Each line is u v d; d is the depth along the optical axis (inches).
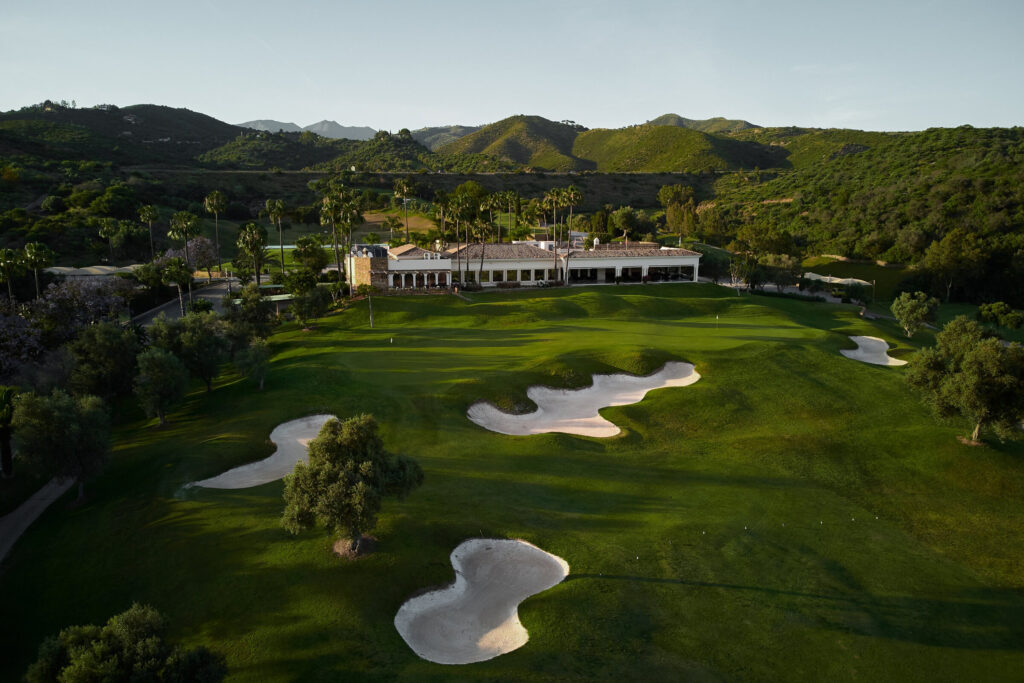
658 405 2137.1
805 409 2156.7
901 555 1323.8
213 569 1125.1
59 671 740.7
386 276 3907.5
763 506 1480.1
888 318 4104.3
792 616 1085.8
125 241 5059.1
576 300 3727.9
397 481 1173.1
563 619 1025.5
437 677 876.0
